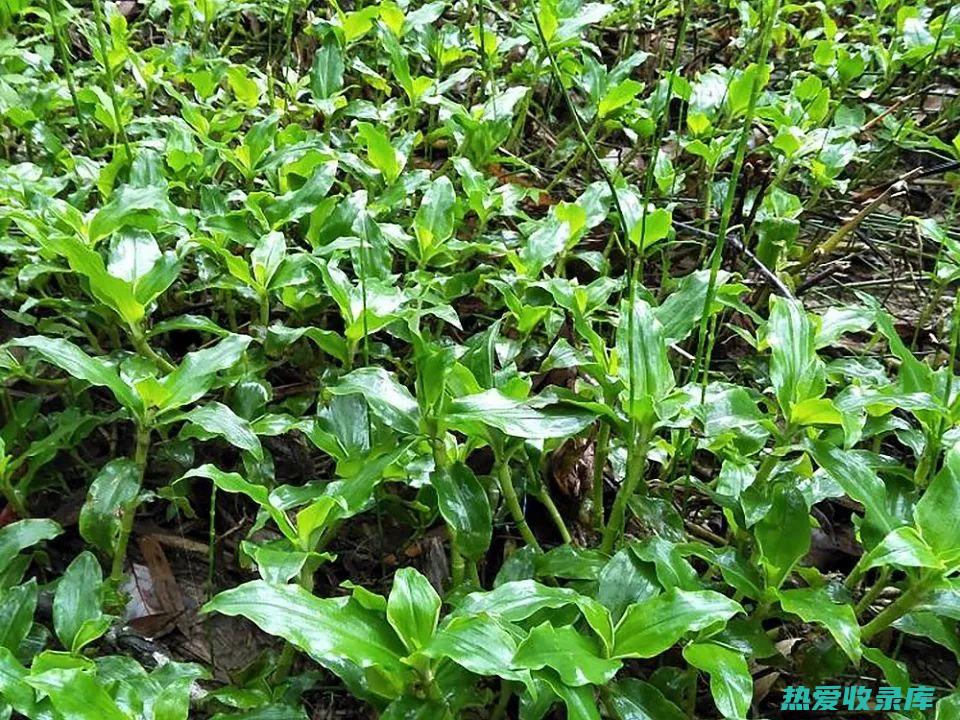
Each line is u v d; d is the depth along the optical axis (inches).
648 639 45.1
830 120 120.6
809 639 62.6
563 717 57.3
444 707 44.3
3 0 108.6
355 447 63.2
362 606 43.6
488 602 47.4
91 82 106.0
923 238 109.8
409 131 107.3
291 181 89.3
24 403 70.9
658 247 88.7
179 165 88.0
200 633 66.0
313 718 60.0
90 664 45.7
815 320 71.5
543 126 126.5
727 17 151.3
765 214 95.5
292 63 130.1
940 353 94.3
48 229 69.6
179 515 72.9
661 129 82.4
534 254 79.2
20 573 57.7
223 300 85.3
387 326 71.8
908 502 60.1
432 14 110.8
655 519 61.0
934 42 121.6
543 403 57.2
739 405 57.1
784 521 54.4
